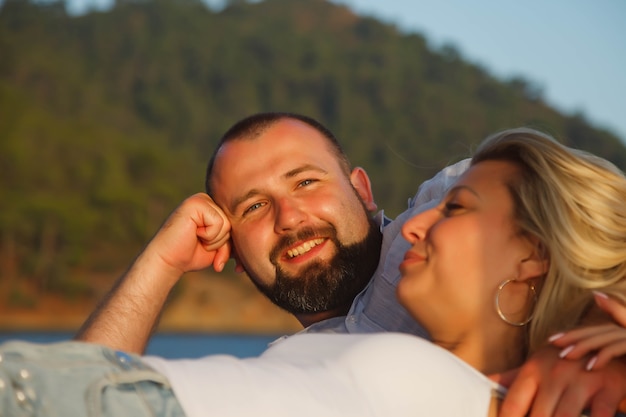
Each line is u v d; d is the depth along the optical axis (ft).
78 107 352.69
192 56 431.43
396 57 466.70
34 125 289.74
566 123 448.24
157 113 383.86
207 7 485.15
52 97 348.59
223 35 452.35
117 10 444.96
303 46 463.42
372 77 441.68
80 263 258.37
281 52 451.12
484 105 453.17
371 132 406.00
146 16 448.65
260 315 262.47
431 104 435.94
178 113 387.55
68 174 282.36
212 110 407.44
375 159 392.88
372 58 467.11
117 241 268.62
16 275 249.75
